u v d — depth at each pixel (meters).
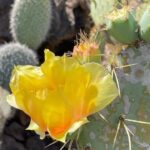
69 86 0.34
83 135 0.41
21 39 0.98
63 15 1.08
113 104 0.41
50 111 0.34
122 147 0.41
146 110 0.41
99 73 0.35
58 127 0.34
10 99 0.36
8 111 0.91
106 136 0.41
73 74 0.34
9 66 0.89
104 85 0.35
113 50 0.42
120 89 0.42
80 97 0.34
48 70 0.34
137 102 0.41
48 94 0.34
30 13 0.96
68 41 1.08
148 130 0.41
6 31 1.07
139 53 0.41
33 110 0.34
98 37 0.47
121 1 0.48
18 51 0.90
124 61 0.42
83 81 0.34
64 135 0.34
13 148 0.93
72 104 0.34
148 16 0.40
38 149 0.93
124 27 0.40
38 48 1.05
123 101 0.41
